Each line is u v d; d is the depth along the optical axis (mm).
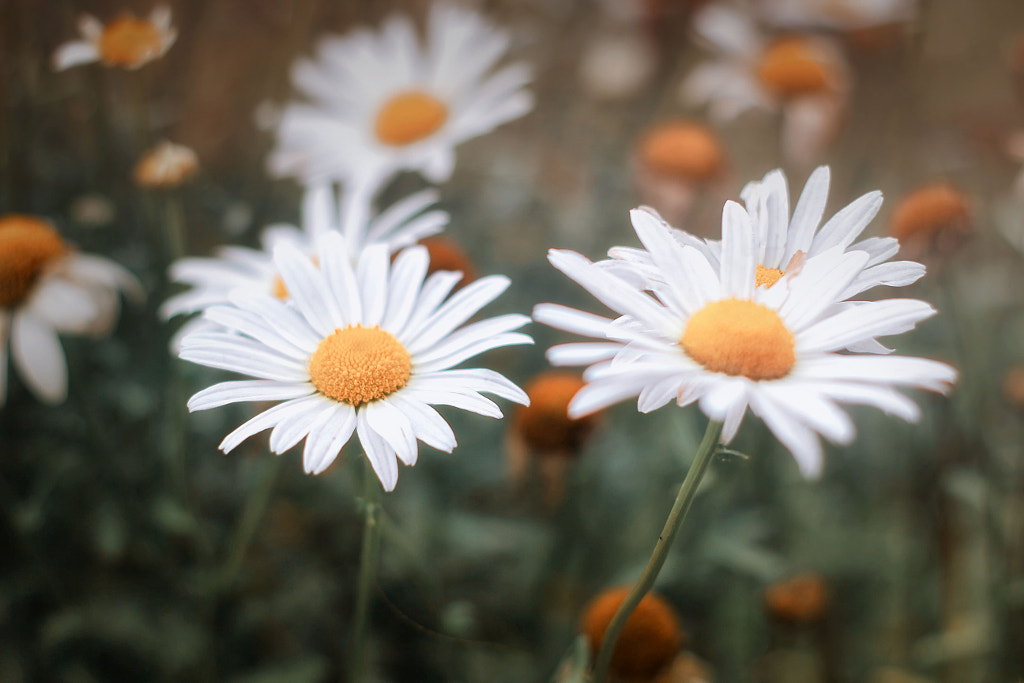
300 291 304
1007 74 802
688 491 272
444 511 425
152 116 493
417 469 426
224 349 294
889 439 515
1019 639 410
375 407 289
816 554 470
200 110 613
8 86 449
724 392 256
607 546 433
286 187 544
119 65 395
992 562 415
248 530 373
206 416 416
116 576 423
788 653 454
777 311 271
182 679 400
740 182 716
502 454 449
